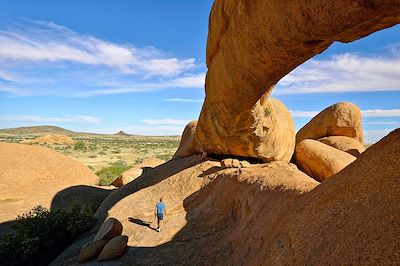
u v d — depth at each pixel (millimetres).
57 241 13930
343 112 24562
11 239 13133
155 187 17672
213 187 14242
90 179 31625
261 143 15531
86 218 15242
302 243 4809
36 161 28734
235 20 8523
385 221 3471
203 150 18688
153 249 11039
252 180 10953
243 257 7613
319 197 5617
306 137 26547
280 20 6230
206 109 16156
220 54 10766
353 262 3402
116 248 10812
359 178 4711
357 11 4664
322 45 6535
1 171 25500
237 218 10656
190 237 11266
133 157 72875
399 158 4164
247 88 10125
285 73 8539
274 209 7863
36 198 22656
